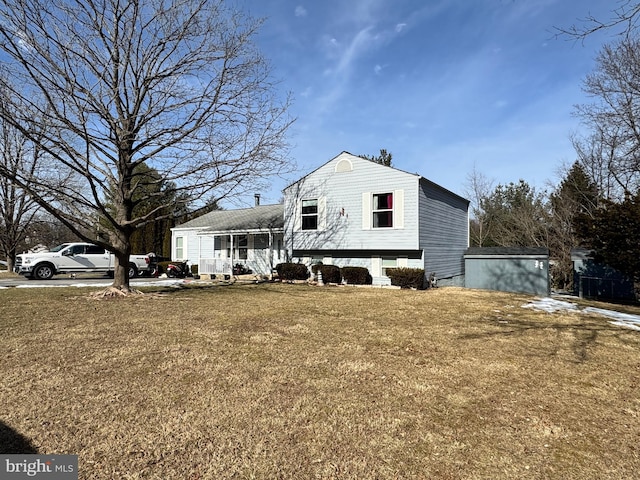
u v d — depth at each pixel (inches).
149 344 224.4
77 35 382.9
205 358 197.8
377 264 633.0
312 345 226.7
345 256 661.9
